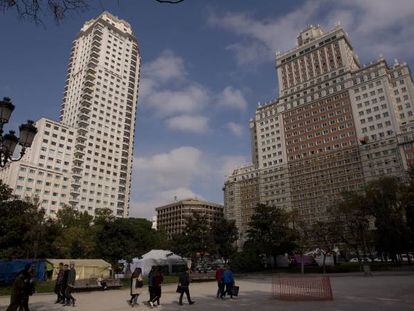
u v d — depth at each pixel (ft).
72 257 179.01
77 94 445.37
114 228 160.15
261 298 60.75
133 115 480.23
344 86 362.94
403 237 146.00
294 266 206.39
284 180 388.78
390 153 309.63
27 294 37.78
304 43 435.94
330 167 350.84
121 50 489.26
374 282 87.20
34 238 146.61
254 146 483.92
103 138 427.33
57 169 368.89
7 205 121.19
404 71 334.65
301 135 388.16
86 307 52.31
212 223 259.80
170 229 550.36
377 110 330.75
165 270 155.63
